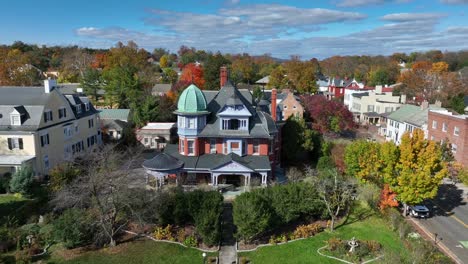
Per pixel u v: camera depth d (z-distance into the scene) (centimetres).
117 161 4784
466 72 14200
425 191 3756
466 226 3819
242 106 4722
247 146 4888
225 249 3216
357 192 4138
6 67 10075
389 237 3425
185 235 3353
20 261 2858
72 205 3522
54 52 18388
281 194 3528
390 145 3872
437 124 6212
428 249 3077
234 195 4388
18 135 4559
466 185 5062
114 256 3042
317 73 16900
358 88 12400
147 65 15850
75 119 5516
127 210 3366
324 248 3206
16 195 4019
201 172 4628
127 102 8475
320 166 5141
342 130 7206
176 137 6706
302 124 5688
